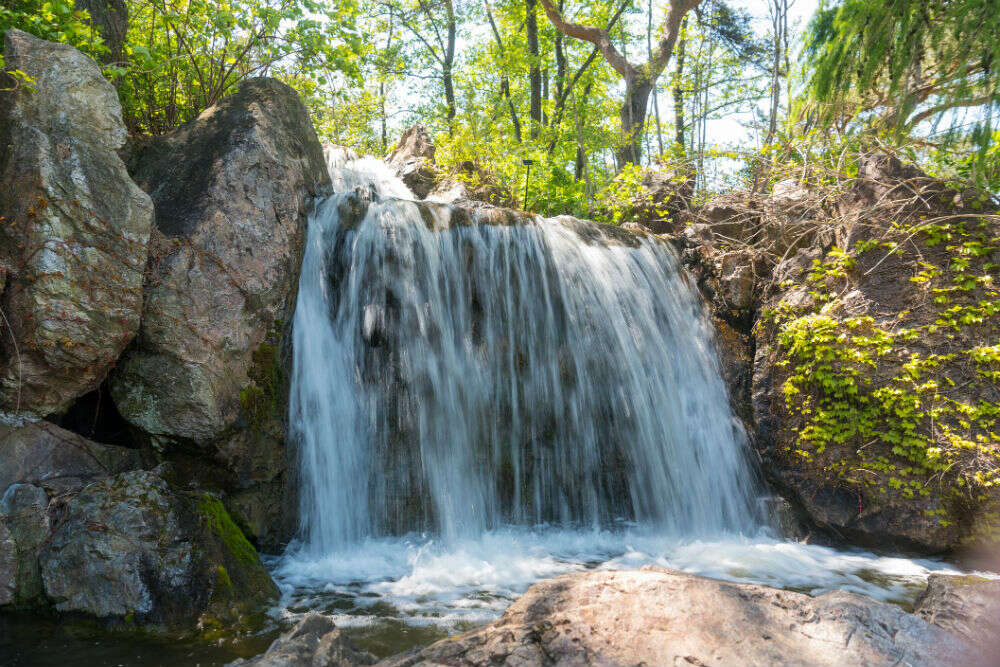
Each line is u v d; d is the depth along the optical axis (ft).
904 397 20.88
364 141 52.13
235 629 12.28
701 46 57.06
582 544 20.35
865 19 21.74
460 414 20.99
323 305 20.13
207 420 15.90
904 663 8.65
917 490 20.30
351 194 21.17
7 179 14.34
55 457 14.03
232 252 17.30
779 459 22.80
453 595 15.23
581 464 22.50
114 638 11.57
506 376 21.88
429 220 21.58
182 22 22.39
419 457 20.22
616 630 9.09
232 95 20.74
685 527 22.82
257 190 18.35
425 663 8.52
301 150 20.90
